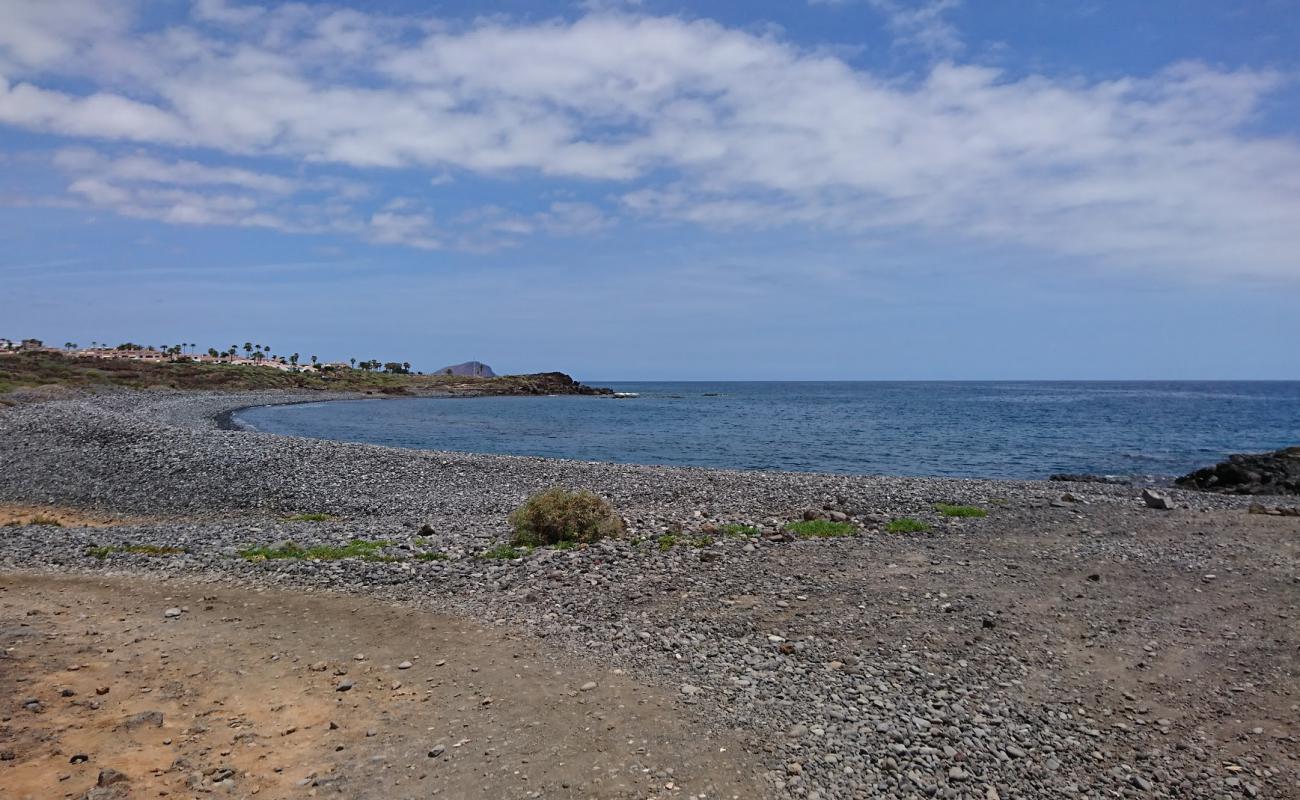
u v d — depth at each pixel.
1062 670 10.48
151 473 29.72
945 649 11.14
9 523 22.19
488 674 10.02
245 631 11.66
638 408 121.31
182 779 7.25
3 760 7.38
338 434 65.81
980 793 7.50
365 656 10.67
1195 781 7.82
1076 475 39.59
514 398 166.38
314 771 7.50
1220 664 10.67
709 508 23.20
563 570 15.16
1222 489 34.00
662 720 8.70
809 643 11.30
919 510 21.86
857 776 7.65
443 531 19.55
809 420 88.88
